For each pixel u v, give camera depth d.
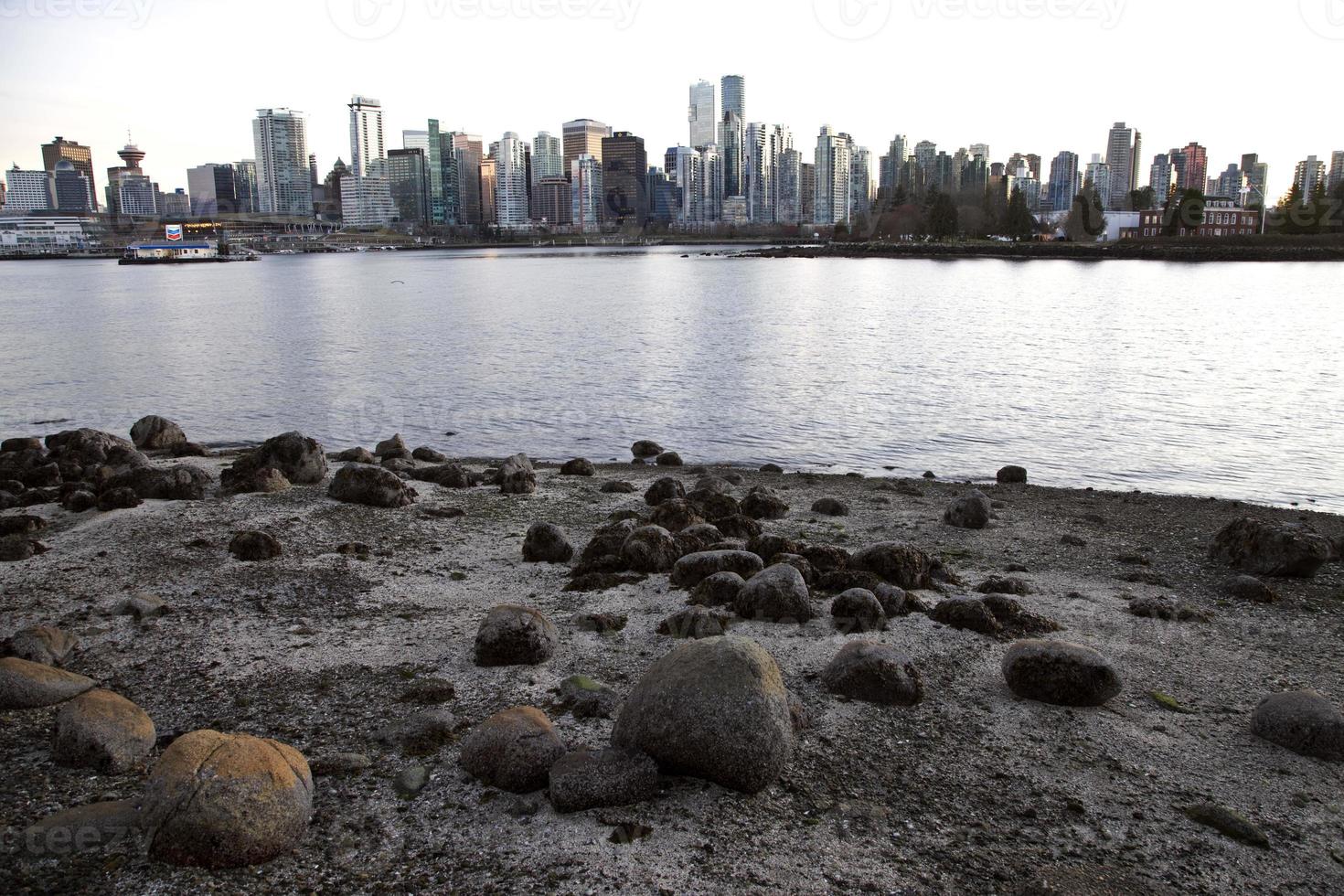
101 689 6.33
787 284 92.94
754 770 5.45
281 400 27.22
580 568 9.92
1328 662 7.81
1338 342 40.16
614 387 28.95
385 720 6.46
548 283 100.19
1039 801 5.55
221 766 5.00
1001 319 52.50
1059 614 8.89
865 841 5.08
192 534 11.14
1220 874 4.91
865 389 28.14
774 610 8.39
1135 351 37.28
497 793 5.50
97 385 30.23
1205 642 8.23
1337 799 5.68
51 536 11.05
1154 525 12.91
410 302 70.88
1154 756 6.14
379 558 10.45
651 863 4.82
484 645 7.43
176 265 184.38
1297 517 13.78
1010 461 19.25
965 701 6.87
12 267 181.62
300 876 4.74
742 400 26.44
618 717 5.91
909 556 9.62
